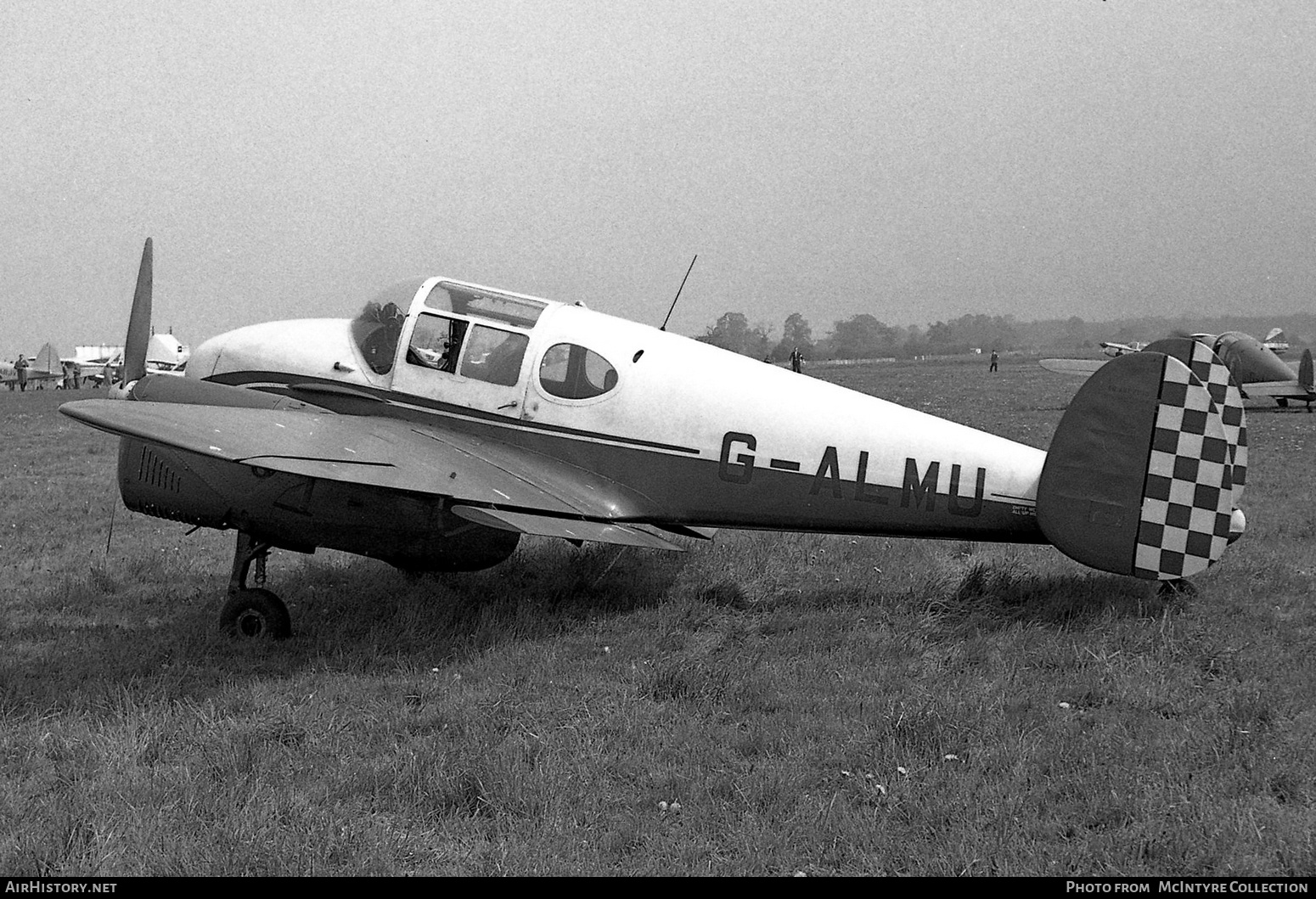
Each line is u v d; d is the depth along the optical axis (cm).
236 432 621
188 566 897
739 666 603
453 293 778
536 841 397
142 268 864
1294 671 563
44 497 1297
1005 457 715
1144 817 402
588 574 831
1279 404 3052
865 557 886
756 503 735
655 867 380
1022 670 583
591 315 786
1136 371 672
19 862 378
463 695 557
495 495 659
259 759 471
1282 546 910
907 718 490
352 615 723
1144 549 678
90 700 549
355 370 777
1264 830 385
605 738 498
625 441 742
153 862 379
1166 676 562
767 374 758
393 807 430
